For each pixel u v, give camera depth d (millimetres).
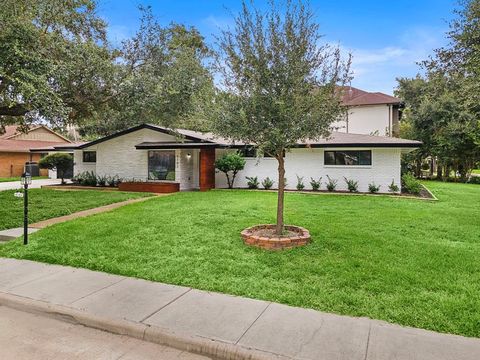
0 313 4207
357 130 26859
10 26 8781
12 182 22547
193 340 3338
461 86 8195
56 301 4266
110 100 13438
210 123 6477
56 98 9758
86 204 11828
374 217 8828
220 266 5348
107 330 3748
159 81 13484
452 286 4422
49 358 3197
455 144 22328
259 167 16969
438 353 3057
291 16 6109
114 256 5922
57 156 22297
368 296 4215
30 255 6133
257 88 6090
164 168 17406
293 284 4637
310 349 3156
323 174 15805
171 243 6617
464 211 9844
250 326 3588
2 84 9727
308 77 6156
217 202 11688
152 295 4414
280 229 6656
